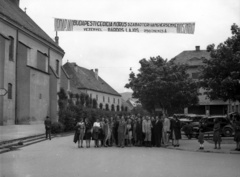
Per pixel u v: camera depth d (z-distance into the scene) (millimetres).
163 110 33469
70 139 26750
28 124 33656
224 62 19453
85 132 20172
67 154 16219
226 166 12375
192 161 13750
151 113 34656
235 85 19219
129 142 21406
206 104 50812
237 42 19938
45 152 17062
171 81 31922
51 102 42156
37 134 25469
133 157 15070
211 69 20062
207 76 20594
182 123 31469
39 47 39688
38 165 12547
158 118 21109
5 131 26156
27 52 34000
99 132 20500
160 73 32719
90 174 10594
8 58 30875
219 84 19656
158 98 32438
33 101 34781
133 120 21516
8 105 31547
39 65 39000
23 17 40562
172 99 32531
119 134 20344
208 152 17406
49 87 40906
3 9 33156
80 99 57281
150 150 18484
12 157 14953
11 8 38500
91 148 19672
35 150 18031
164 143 21328
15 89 33281
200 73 21078
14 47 33125
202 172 11008
